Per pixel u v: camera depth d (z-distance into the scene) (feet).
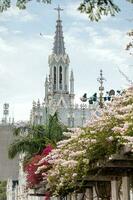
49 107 365.61
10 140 210.38
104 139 44.42
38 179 91.81
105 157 44.32
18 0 35.45
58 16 565.12
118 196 53.36
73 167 48.57
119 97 47.57
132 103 45.47
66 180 51.21
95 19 35.88
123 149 42.29
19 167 225.97
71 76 532.32
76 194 79.25
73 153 47.34
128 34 44.11
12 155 132.87
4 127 211.00
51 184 57.52
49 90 450.71
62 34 574.15
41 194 93.66
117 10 35.55
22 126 139.13
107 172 49.16
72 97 525.34
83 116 352.69
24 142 129.90
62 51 559.79
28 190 116.47
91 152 45.70
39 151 127.65
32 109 341.21
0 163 224.53
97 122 47.32
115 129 42.32
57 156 53.93
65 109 401.49
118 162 45.73
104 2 35.29
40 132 130.00
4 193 359.87
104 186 64.59
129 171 48.85
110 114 46.32
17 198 254.68
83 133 48.98
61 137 126.82
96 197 72.79
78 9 35.70
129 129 41.65
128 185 48.93
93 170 48.70
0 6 35.47
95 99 90.63
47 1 35.58
